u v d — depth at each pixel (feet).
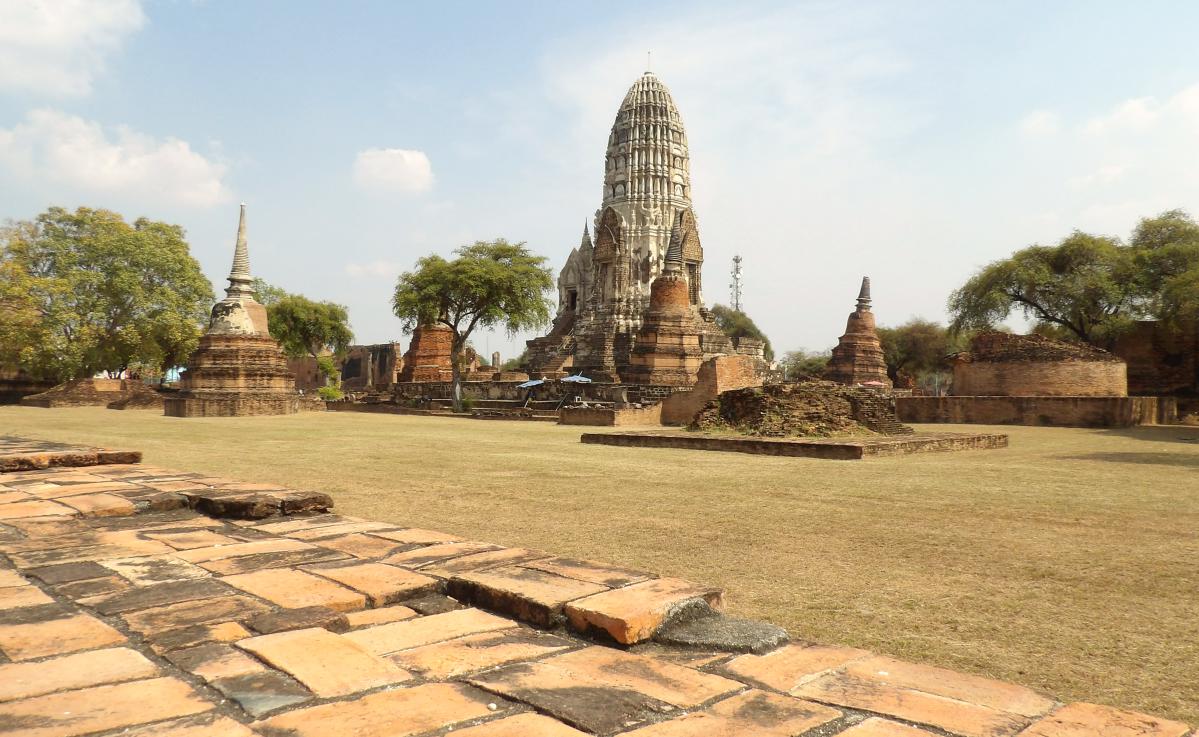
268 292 238.07
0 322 145.69
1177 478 45.29
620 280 236.84
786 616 18.12
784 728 9.32
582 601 13.41
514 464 51.16
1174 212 161.89
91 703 9.68
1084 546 26.04
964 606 19.08
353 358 297.94
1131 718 9.68
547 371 204.33
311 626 12.69
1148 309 142.61
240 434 80.07
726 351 222.28
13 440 43.83
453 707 9.85
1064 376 120.57
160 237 169.27
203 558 17.37
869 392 80.89
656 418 118.32
